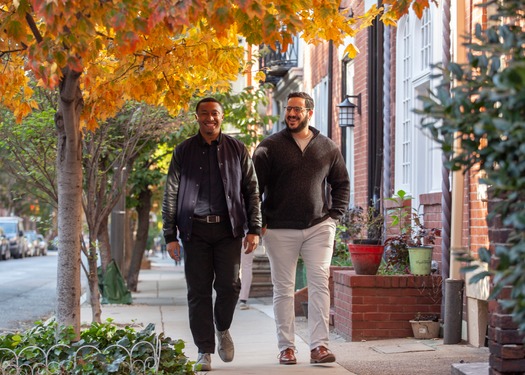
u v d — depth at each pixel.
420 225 11.66
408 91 13.58
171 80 8.59
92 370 7.31
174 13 5.88
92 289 12.47
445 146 3.95
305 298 14.55
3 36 7.55
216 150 8.85
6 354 7.66
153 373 7.40
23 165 11.71
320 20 8.20
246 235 8.96
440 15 11.95
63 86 7.43
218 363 9.33
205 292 8.85
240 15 6.47
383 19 8.10
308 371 8.71
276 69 24.31
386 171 13.97
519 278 3.56
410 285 11.08
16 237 59.31
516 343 6.18
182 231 8.80
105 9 6.30
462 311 10.47
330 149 9.24
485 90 3.54
